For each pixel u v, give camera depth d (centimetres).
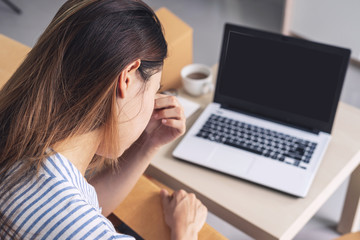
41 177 54
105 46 51
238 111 125
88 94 53
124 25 52
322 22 257
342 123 124
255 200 102
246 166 108
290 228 97
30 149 55
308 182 104
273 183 104
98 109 54
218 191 105
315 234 172
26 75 55
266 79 119
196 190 106
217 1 317
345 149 115
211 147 114
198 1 316
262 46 117
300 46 113
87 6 52
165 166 112
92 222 54
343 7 239
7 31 295
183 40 140
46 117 54
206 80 133
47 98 53
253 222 98
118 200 92
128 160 93
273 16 300
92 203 66
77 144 58
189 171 110
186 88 135
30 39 287
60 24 53
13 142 54
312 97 115
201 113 129
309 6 258
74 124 55
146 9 55
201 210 92
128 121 60
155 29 57
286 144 114
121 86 55
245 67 121
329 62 110
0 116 56
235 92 124
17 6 319
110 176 92
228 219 103
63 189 54
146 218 91
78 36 51
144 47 54
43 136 54
